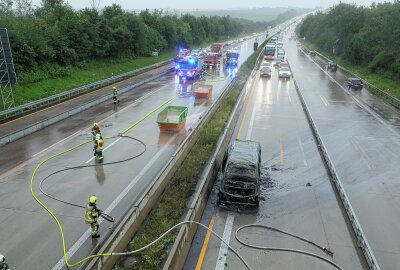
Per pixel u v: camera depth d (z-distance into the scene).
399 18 51.72
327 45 85.50
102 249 10.50
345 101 36.00
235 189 15.14
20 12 52.91
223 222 14.06
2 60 28.03
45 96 35.12
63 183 16.25
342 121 28.55
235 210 14.99
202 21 110.81
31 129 23.52
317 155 21.00
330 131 25.84
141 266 11.02
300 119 28.72
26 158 19.11
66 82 41.28
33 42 40.06
